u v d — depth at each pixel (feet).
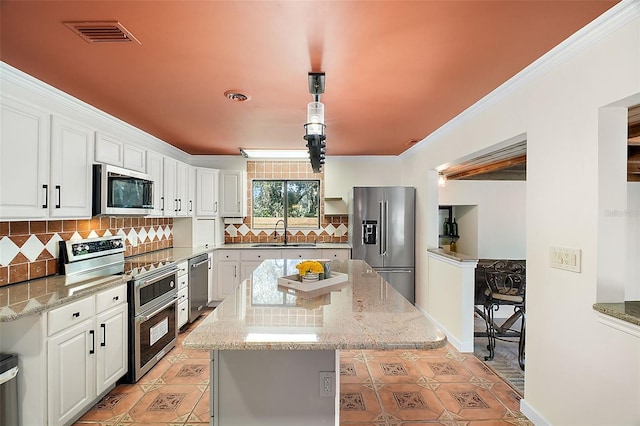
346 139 13.53
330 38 5.79
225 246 16.61
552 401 6.60
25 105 6.73
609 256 5.55
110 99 8.68
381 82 7.67
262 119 10.57
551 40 5.83
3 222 7.40
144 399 8.15
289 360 5.41
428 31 5.56
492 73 7.19
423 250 14.52
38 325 6.16
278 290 7.27
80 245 9.32
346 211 17.47
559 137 6.37
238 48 6.12
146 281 9.39
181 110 9.62
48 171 7.31
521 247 18.63
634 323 4.76
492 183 18.63
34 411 6.13
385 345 4.36
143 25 5.35
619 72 5.12
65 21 5.22
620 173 5.54
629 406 4.99
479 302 13.74
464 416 7.53
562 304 6.32
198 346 4.35
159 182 12.48
